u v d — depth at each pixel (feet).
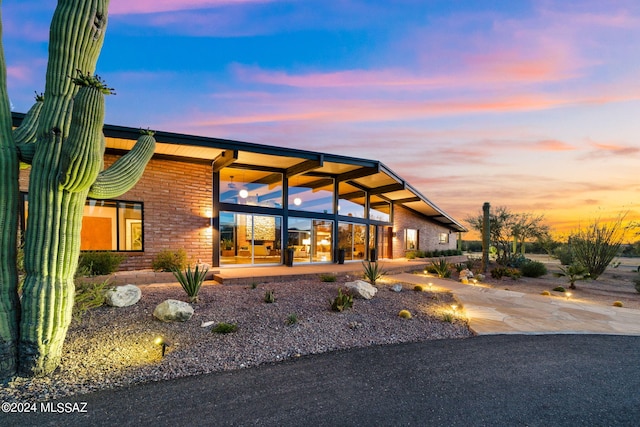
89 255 22.57
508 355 13.17
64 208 9.71
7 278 9.50
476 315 19.75
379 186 49.60
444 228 81.35
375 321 17.40
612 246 38.37
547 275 41.39
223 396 9.25
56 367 10.31
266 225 36.99
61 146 9.52
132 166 11.99
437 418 8.21
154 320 15.52
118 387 9.63
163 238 28.76
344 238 46.98
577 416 8.45
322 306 19.38
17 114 19.92
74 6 9.84
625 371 11.64
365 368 11.59
